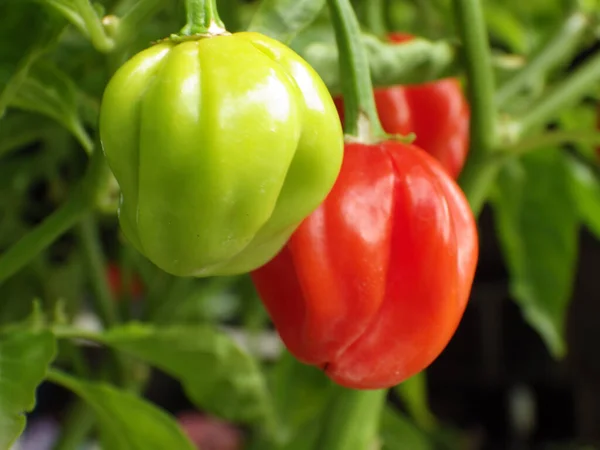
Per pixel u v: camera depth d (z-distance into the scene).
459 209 0.20
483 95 0.23
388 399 0.60
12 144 0.26
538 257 0.33
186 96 0.16
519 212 0.32
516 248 0.33
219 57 0.16
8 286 0.35
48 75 0.20
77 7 0.19
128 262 0.35
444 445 0.52
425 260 0.19
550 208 0.32
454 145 0.26
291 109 0.16
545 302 0.33
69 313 0.36
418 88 0.25
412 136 0.20
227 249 0.16
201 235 0.16
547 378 0.68
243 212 0.16
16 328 0.22
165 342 0.23
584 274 0.63
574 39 0.27
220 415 0.27
